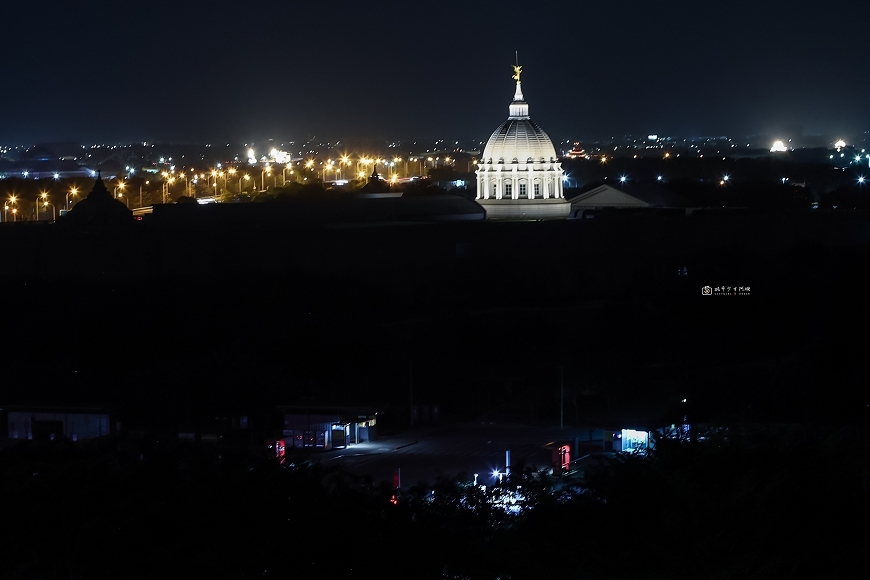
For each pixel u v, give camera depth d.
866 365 178.50
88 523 87.62
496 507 99.69
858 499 86.12
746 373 190.75
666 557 78.44
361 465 150.38
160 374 179.00
